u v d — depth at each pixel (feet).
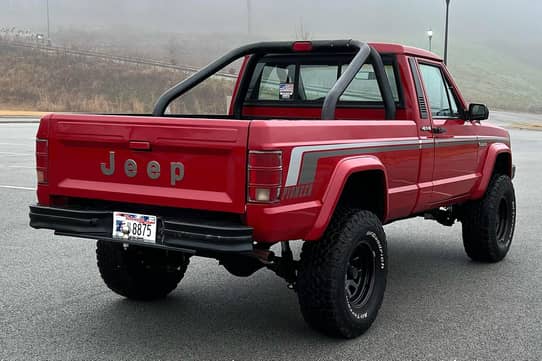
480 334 16.17
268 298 18.98
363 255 16.28
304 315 15.40
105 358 14.40
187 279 20.84
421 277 21.44
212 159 13.56
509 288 20.21
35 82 144.87
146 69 162.09
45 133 15.43
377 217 16.42
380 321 17.11
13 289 19.29
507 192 23.59
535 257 24.30
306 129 14.12
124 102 133.80
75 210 14.88
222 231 13.15
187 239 13.53
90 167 15.03
